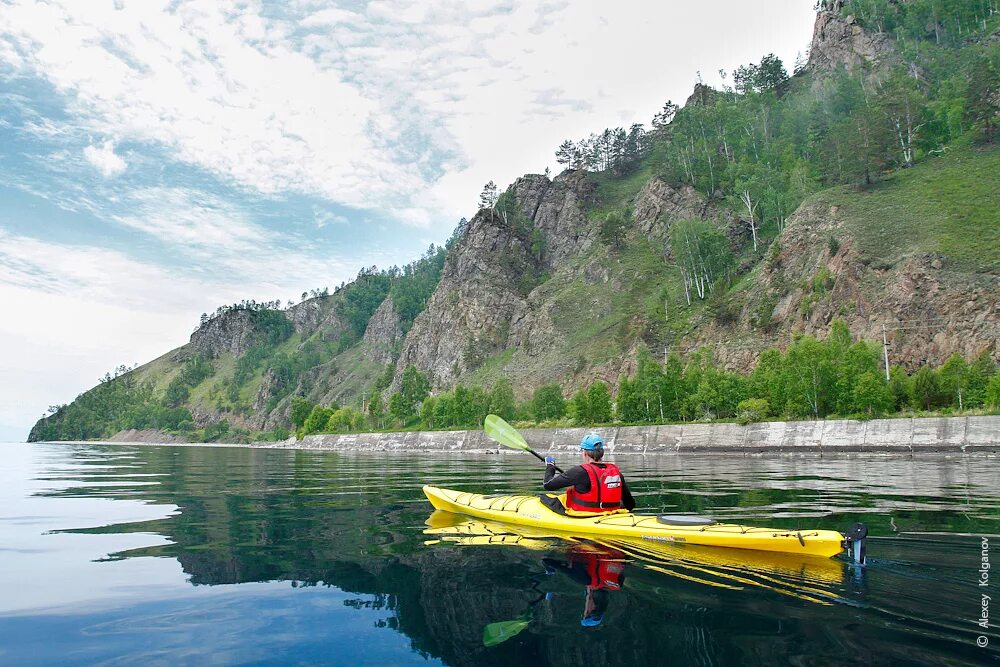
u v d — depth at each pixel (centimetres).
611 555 582
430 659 324
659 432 5375
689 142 13112
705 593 447
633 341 9631
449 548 629
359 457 4588
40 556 604
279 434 15850
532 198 15812
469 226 15212
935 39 12506
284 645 350
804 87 14250
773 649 335
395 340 18425
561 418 7862
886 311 5984
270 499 1152
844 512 884
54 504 1078
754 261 9694
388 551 614
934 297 5731
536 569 529
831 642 344
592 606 418
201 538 702
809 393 4912
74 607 430
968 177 7069
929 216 6612
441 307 14512
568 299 12069
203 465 2855
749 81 15362
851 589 453
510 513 831
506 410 8662
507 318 13200
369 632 371
